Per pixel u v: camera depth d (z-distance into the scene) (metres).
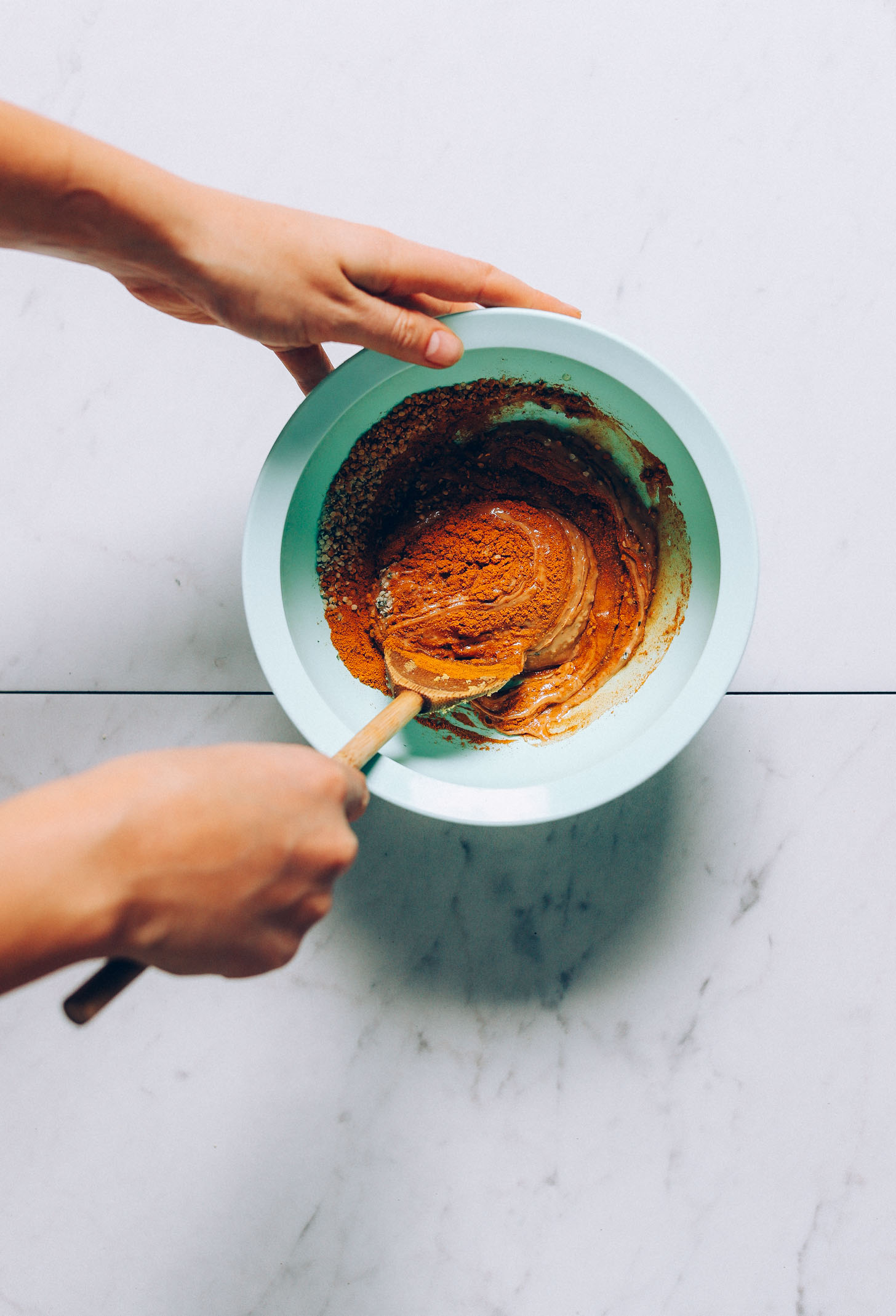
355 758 0.59
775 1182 0.73
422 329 0.61
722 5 0.75
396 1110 0.74
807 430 0.75
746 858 0.75
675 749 0.62
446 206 0.75
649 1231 0.73
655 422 0.65
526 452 0.70
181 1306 0.74
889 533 0.74
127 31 0.76
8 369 0.76
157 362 0.76
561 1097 0.74
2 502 0.76
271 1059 0.75
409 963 0.75
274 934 0.52
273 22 0.76
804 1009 0.74
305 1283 0.74
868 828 0.74
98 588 0.76
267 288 0.62
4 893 0.47
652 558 0.69
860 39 0.75
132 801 0.49
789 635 0.75
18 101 0.76
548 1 0.75
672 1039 0.74
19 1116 0.75
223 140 0.76
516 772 0.66
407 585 0.69
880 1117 0.74
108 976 0.50
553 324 0.62
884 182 0.75
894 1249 0.73
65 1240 0.74
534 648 0.69
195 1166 0.74
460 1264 0.73
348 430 0.66
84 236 0.61
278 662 0.63
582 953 0.75
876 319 0.75
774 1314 0.73
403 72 0.75
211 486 0.76
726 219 0.75
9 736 0.76
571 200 0.75
